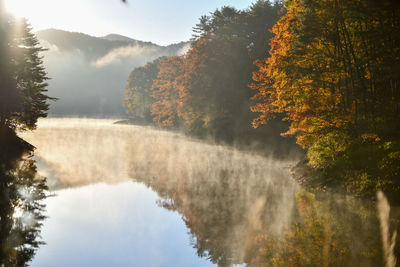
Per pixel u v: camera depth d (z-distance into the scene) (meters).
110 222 13.30
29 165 27.77
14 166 26.95
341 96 20.28
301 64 20.66
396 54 17.22
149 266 9.37
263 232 11.35
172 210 15.07
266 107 29.27
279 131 38.69
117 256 9.89
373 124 18.31
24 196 17.23
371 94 18.45
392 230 9.98
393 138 17.14
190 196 17.42
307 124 20.45
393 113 18.00
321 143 20.19
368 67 18.34
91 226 12.77
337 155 18.73
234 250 10.10
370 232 10.11
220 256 9.77
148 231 12.31
